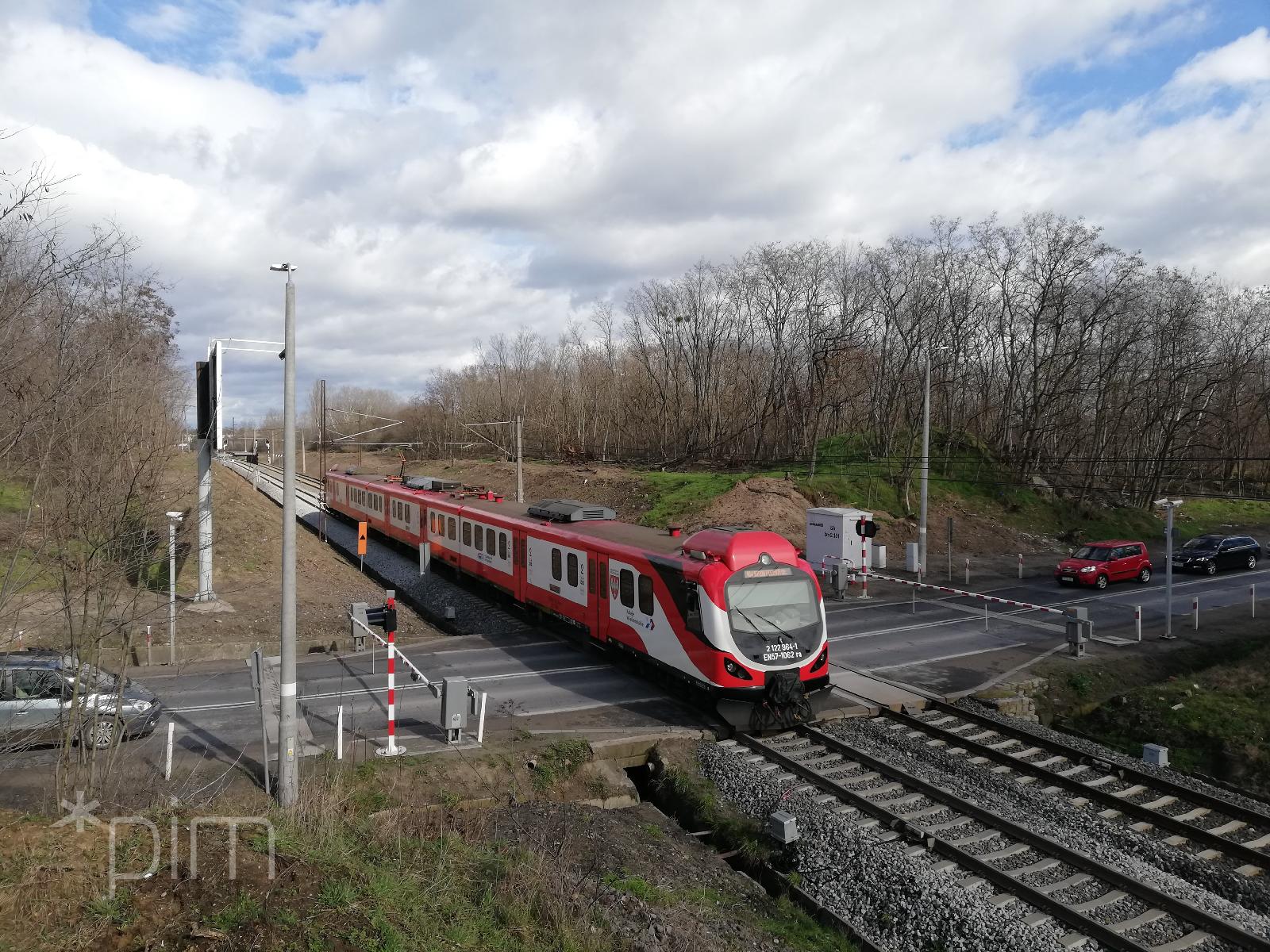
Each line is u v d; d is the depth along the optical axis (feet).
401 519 119.24
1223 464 189.57
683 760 43.24
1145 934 27.22
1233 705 55.11
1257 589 94.02
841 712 49.55
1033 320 151.23
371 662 60.54
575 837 34.68
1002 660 63.05
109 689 40.34
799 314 173.17
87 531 33.24
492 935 24.54
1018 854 32.55
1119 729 54.75
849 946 28.17
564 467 176.45
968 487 137.49
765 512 118.93
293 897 22.24
